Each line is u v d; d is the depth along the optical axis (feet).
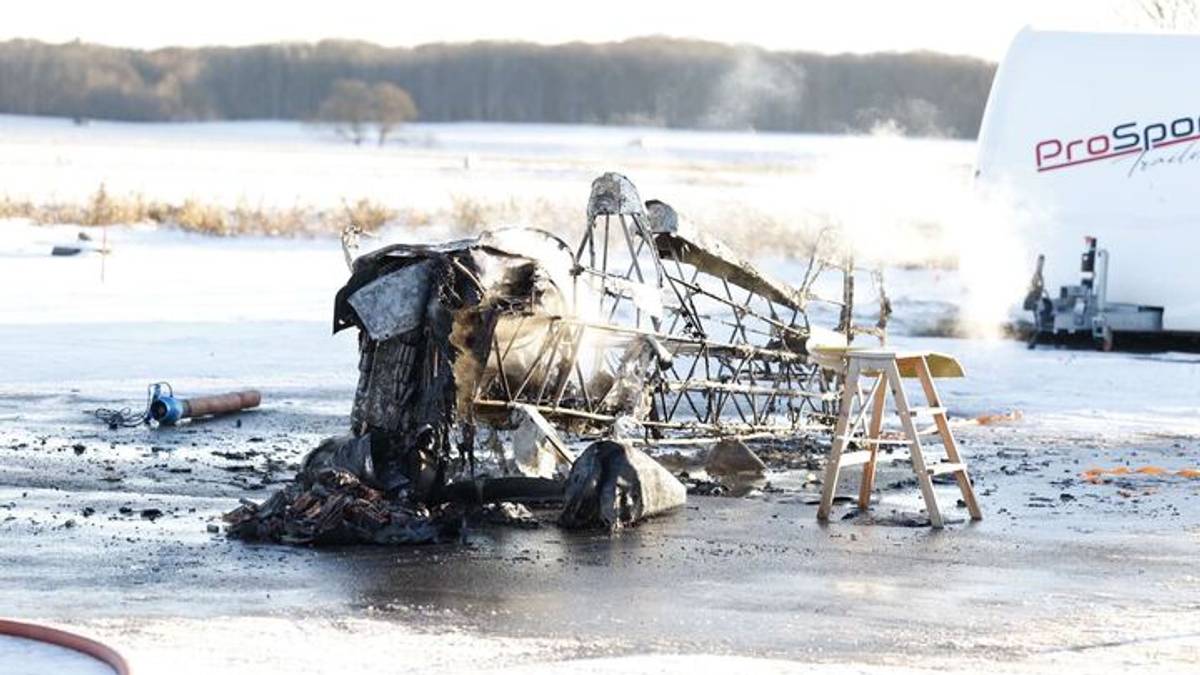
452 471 50.47
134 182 238.48
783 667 32.32
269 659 32.30
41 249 146.10
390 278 48.39
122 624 35.09
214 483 53.83
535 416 49.96
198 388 76.07
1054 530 48.73
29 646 32.94
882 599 39.17
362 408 49.34
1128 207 101.24
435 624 35.70
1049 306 102.22
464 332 48.65
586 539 46.57
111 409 69.26
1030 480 58.34
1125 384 86.58
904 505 52.95
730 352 62.03
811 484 57.26
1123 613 38.04
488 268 49.01
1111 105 101.40
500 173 299.58
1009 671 32.53
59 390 74.28
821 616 37.27
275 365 84.79
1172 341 107.65
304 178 264.52
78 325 98.68
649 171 330.54
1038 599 39.42
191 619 35.68
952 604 38.73
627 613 37.19
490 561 43.06
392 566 42.14
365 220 171.83
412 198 215.72
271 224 169.99
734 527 48.75
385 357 48.96
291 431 65.72
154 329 97.81
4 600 37.14
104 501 50.24
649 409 56.70
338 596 38.42
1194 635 35.94
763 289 64.08
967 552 45.29
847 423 50.55
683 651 33.71
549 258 51.62
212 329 98.73
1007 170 103.71
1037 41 103.30
